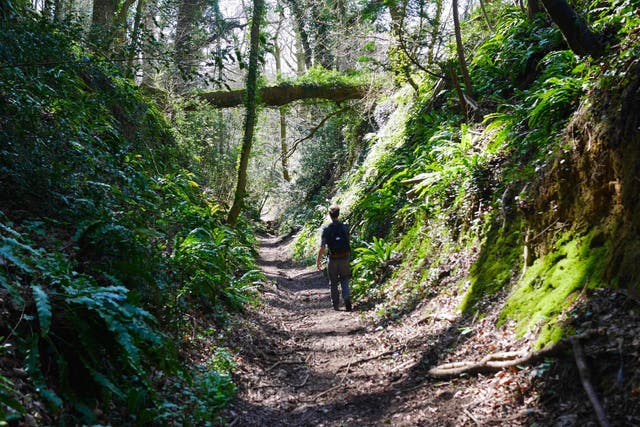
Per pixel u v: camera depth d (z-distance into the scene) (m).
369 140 18.58
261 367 5.69
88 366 3.11
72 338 3.30
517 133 7.14
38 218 4.52
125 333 3.19
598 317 3.64
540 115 6.50
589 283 3.97
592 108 4.77
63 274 3.49
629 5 6.32
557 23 6.19
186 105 16.17
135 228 5.05
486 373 4.17
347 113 21.70
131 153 7.88
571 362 3.46
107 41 7.52
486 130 8.36
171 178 9.56
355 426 4.04
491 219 6.43
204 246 6.64
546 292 4.45
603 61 5.56
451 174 8.02
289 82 19.23
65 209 4.76
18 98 5.03
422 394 4.37
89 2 17.19
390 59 13.88
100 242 4.55
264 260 18.30
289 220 25.72
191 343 5.14
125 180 5.96
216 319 6.26
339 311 8.60
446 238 7.46
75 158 5.31
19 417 2.48
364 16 12.72
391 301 7.73
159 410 3.40
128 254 4.68
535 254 5.05
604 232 4.19
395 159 12.90
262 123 31.22
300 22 24.23
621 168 4.11
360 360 5.74
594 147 4.49
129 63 6.96
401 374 5.00
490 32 12.54
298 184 26.75
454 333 5.32
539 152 6.21
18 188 4.64
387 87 17.44
